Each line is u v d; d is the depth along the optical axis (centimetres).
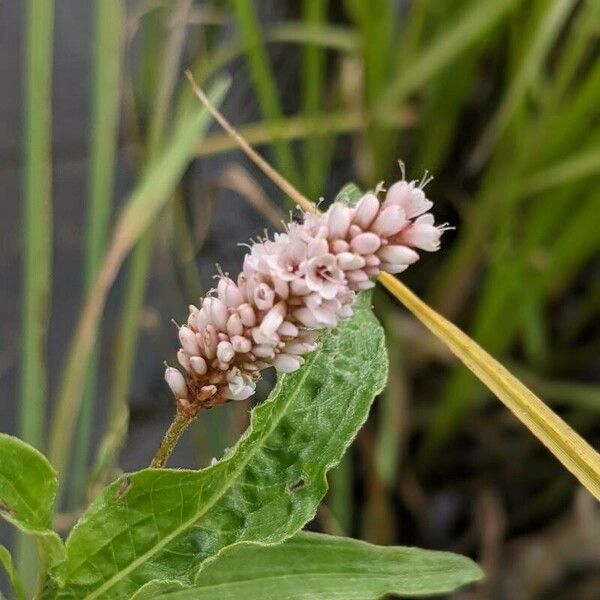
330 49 69
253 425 28
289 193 35
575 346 61
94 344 44
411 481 58
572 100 52
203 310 27
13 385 54
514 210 55
